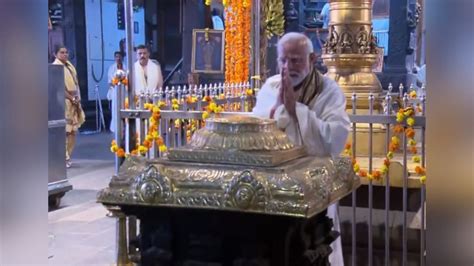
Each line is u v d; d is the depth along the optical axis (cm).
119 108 402
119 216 225
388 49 1057
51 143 641
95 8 1366
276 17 688
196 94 516
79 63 1331
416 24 922
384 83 1052
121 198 165
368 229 413
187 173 162
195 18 1185
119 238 229
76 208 639
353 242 391
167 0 1368
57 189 642
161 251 162
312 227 170
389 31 1053
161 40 1381
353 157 367
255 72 649
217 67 793
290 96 281
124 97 405
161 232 163
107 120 1403
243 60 676
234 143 166
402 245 418
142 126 402
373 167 421
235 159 162
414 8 1048
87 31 1349
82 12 1327
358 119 368
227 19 678
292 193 150
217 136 169
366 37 500
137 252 225
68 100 870
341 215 438
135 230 319
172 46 1378
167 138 398
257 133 168
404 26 1045
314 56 295
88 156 998
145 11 1373
